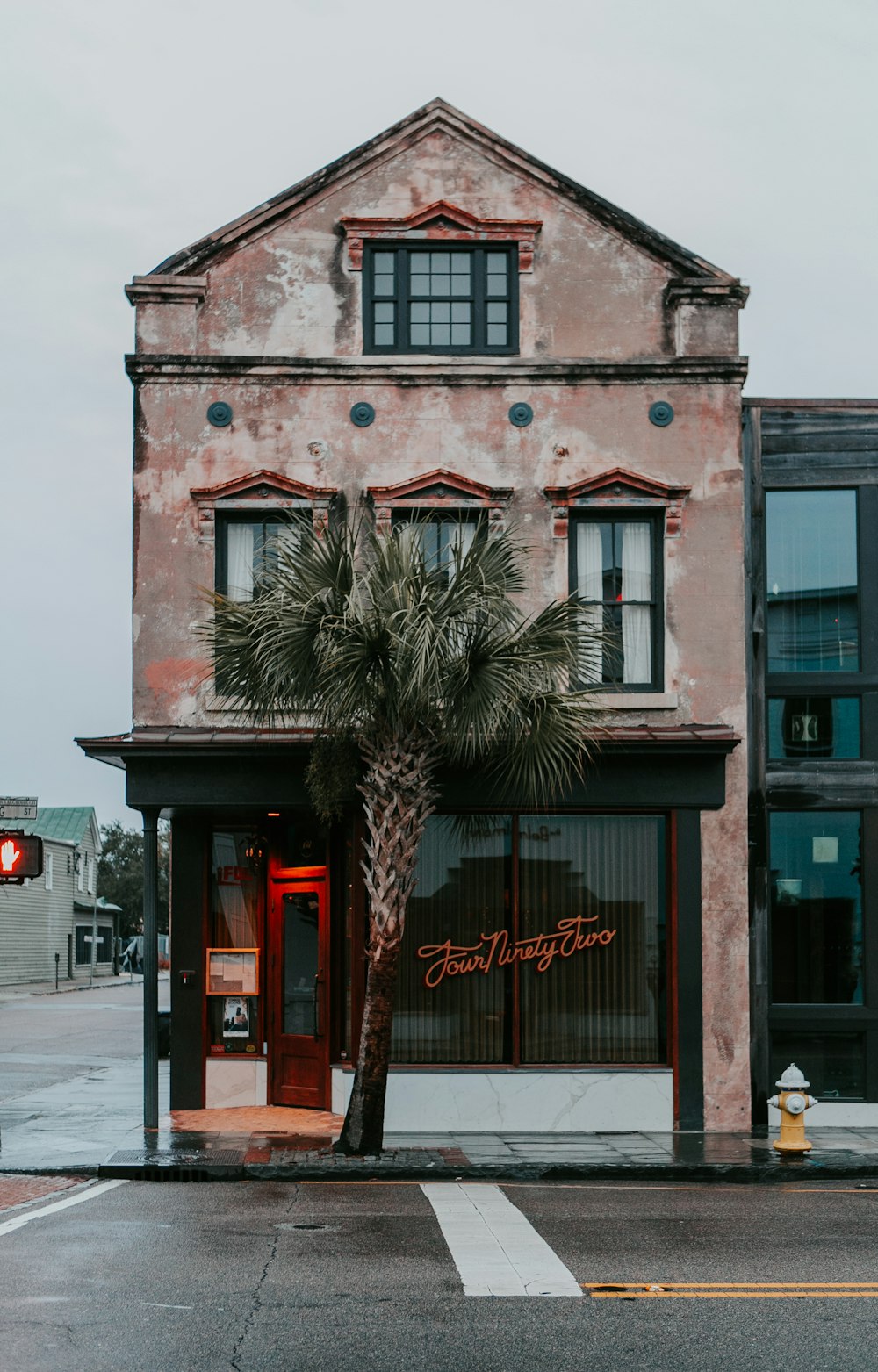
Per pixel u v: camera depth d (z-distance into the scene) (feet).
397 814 45.55
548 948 53.01
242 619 45.68
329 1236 31.83
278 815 55.42
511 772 48.34
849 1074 53.78
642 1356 22.17
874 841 54.54
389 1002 45.29
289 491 54.49
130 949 231.50
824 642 55.62
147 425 54.90
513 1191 39.88
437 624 42.65
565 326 55.72
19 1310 24.89
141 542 54.44
